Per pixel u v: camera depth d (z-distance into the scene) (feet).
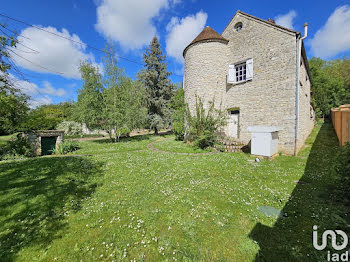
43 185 14.74
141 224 9.10
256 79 31.63
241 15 34.37
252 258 6.77
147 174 17.81
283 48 27.81
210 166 20.43
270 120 29.50
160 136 68.85
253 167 19.92
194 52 38.19
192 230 8.47
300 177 16.06
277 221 9.11
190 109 39.42
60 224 9.13
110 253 7.16
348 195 10.61
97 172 18.89
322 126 55.42
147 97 70.28
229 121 37.52
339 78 75.66
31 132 36.27
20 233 8.39
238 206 10.85
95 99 50.14
